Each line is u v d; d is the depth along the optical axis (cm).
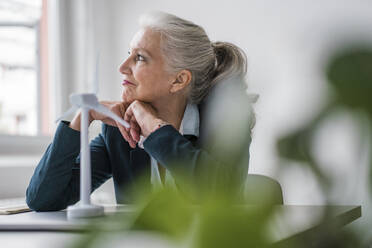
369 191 14
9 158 258
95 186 160
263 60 258
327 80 13
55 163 130
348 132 13
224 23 278
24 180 247
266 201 17
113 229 18
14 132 283
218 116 28
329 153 14
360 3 239
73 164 133
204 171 116
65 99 301
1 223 85
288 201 128
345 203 15
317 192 14
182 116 157
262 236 15
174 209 17
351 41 12
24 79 290
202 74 150
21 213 113
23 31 291
